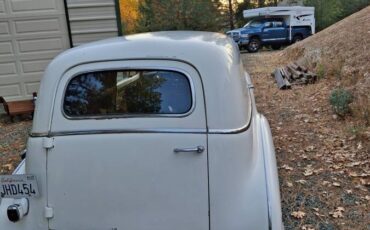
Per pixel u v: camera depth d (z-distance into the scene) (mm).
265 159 2207
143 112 2062
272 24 20938
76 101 2098
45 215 2078
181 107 2031
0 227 2127
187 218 2002
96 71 2107
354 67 7555
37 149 2062
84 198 2051
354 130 4879
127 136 2014
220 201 1971
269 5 33031
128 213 2035
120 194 2027
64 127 2070
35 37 7160
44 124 2078
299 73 8539
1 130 6340
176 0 19156
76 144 2037
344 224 3121
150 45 2135
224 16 32469
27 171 2104
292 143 4871
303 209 3348
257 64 12562
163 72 2076
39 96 2117
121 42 2225
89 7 7148
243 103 2135
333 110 5887
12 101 7008
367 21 10156
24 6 7020
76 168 2041
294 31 21438
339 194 3568
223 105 2006
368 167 4035
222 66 2068
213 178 1972
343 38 9602
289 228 3092
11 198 2111
